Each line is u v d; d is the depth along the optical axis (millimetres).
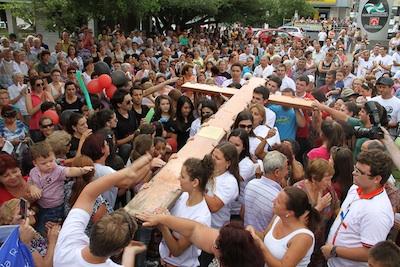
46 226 3359
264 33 25141
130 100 5863
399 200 3537
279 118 6020
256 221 3566
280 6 25672
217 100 6586
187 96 6773
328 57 11875
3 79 9523
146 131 5016
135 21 20250
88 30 13188
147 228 2758
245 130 4160
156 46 16438
